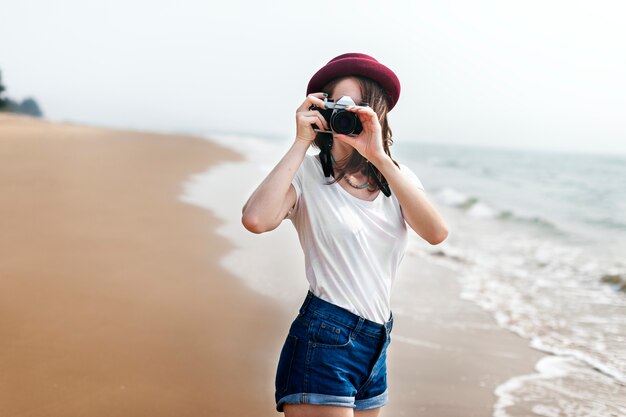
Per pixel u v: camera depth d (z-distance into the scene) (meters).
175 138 21.41
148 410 2.72
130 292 4.29
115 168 11.09
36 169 10.02
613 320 4.62
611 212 11.74
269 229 1.77
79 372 3.02
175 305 4.12
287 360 1.80
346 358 1.76
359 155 1.83
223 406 2.82
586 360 3.79
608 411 3.08
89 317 3.74
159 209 7.53
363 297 1.79
